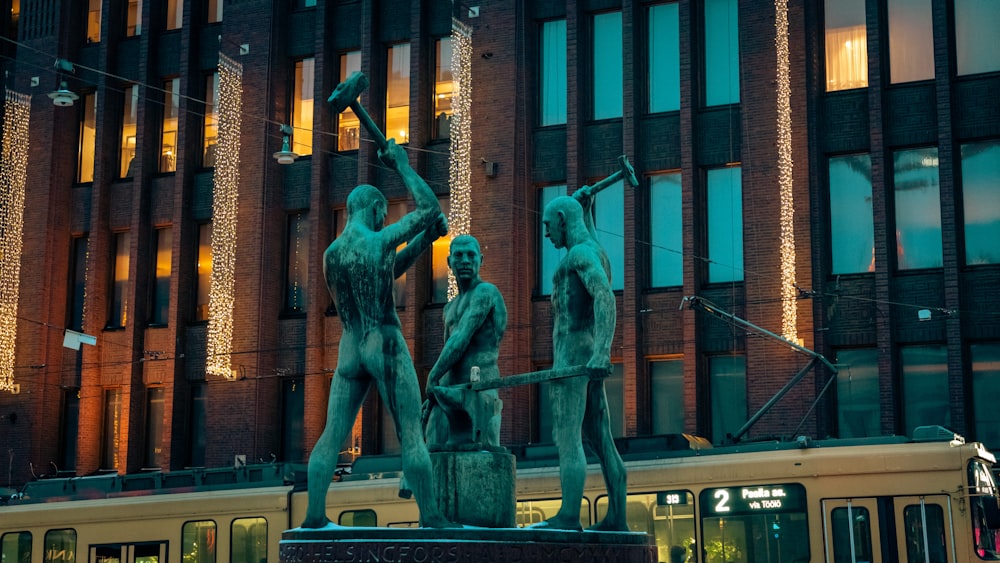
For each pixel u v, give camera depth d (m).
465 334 10.23
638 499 21.19
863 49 31.31
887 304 29.78
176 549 24.30
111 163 39.41
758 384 30.69
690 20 32.59
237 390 36.03
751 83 31.83
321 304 35.97
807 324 30.41
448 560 8.55
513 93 34.09
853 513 19.84
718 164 32.25
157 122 39.03
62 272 39.47
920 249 30.20
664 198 32.91
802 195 30.98
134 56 39.66
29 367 38.69
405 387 9.10
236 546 23.78
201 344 37.41
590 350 9.83
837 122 31.22
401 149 9.70
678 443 21.58
